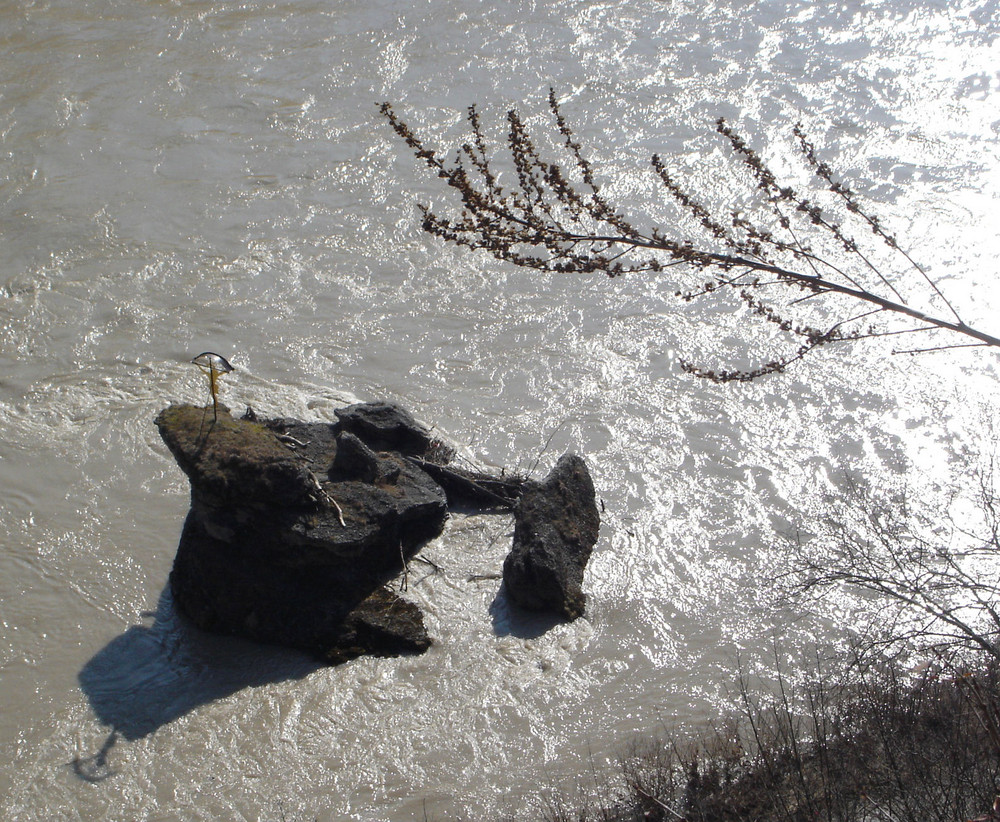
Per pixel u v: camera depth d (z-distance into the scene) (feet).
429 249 60.08
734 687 31.24
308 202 64.49
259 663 32.60
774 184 20.54
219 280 56.85
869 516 38.11
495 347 51.31
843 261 57.98
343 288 56.39
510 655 32.50
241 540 33.58
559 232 18.81
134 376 48.98
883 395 46.70
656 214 63.21
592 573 36.01
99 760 29.35
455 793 28.04
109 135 70.90
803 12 89.45
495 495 38.55
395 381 48.52
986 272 56.59
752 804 24.79
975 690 20.90
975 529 36.88
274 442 33.86
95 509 40.06
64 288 55.62
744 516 39.24
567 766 28.73
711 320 53.26
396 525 35.37
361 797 28.07
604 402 46.73
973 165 68.13
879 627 32.19
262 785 28.48
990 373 47.96
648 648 32.89
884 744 24.17
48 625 34.45
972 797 21.48
